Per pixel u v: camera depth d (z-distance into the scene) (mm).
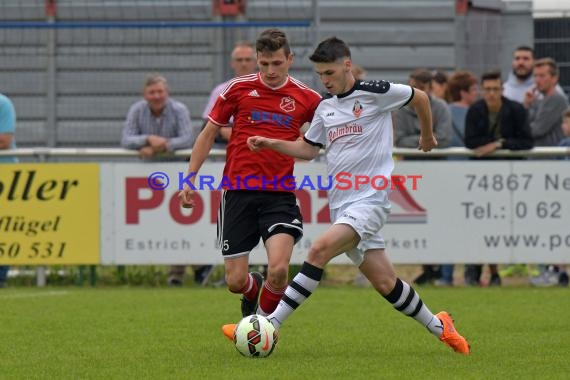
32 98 44719
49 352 22375
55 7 46312
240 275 23516
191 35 44594
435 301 32000
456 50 48344
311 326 26625
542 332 25344
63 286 37750
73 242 36656
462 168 36375
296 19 46844
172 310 29938
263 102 23438
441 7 48469
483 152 36781
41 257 36656
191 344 23484
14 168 36469
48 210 36625
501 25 47688
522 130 36812
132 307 30688
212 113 23578
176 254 36625
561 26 46594
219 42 44594
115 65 44906
